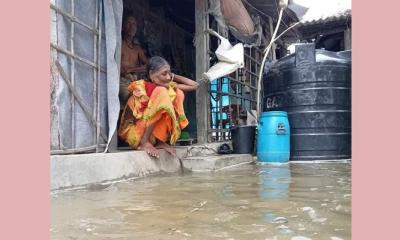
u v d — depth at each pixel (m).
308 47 5.53
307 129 5.50
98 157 3.11
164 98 3.75
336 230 1.64
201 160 4.34
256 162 5.26
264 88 6.35
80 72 3.41
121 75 4.67
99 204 2.27
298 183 3.16
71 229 1.71
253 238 1.54
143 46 6.65
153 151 3.82
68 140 3.23
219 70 5.08
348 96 5.62
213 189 2.85
